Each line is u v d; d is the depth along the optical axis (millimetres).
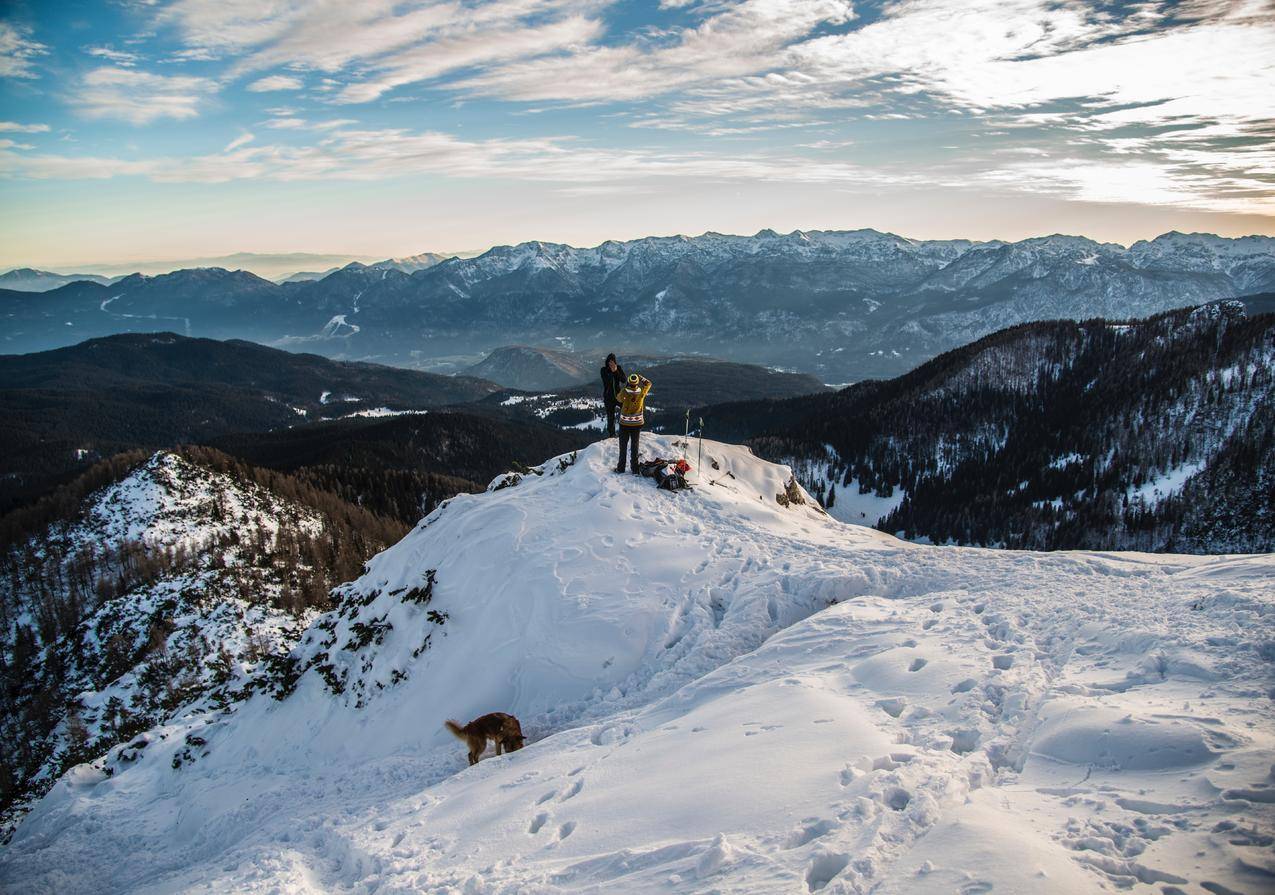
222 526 77188
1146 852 4945
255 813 13805
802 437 191750
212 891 9180
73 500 85188
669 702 11148
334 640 18750
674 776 7891
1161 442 147250
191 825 14992
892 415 187250
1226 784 5441
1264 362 151500
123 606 60188
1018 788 6305
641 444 22078
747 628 13719
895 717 8289
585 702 13281
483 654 15148
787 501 22188
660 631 14383
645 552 16672
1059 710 7402
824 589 14391
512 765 10789
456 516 20078
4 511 120812
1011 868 4883
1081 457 154625
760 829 6293
